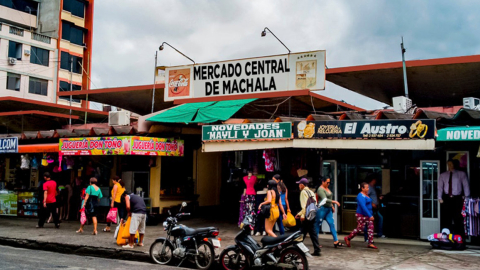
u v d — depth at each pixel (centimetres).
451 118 1074
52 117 2077
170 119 1384
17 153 1805
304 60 1429
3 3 4350
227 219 1602
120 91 1883
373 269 846
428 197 1173
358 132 1098
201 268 917
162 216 1534
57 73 4556
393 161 1287
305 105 1683
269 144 1212
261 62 1491
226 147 1273
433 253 996
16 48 4250
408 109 1278
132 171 1557
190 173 1714
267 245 848
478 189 1130
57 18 4597
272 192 1105
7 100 2311
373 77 1562
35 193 1727
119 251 1056
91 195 1314
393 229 1226
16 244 1218
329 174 1294
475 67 1370
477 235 1048
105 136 1534
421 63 1395
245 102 1462
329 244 1119
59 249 1146
